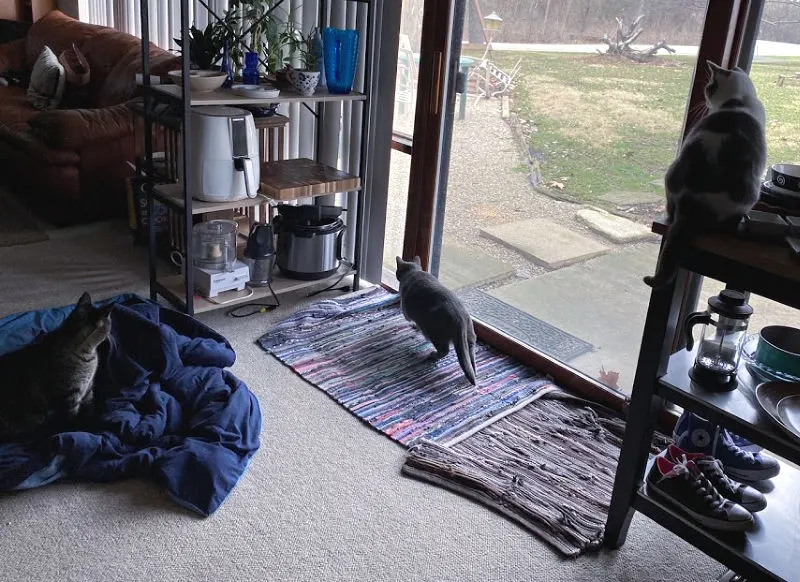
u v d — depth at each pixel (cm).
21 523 186
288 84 292
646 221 237
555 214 262
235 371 261
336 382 259
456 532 196
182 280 294
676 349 232
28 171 387
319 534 191
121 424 208
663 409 240
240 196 275
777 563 166
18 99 471
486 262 291
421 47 284
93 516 190
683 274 171
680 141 222
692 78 214
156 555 180
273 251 299
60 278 322
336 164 340
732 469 188
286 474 212
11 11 601
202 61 281
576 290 262
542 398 260
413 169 302
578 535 194
